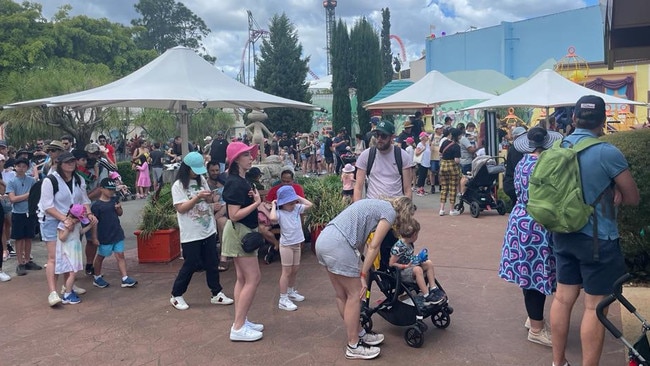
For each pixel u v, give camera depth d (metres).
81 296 6.65
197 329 5.44
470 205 10.97
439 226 10.04
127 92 7.38
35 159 10.89
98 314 5.99
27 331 5.54
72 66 30.41
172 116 27.62
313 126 36.16
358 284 4.53
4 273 7.54
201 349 4.94
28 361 4.80
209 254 6.13
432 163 14.53
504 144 15.51
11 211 8.33
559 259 3.87
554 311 3.95
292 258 5.89
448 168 11.05
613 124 19.67
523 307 5.69
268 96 8.54
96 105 8.64
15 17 33.16
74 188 6.56
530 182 3.77
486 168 10.72
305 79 34.53
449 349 4.71
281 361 4.62
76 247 6.36
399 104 16.84
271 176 8.92
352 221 4.46
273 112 33.75
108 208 6.87
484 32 27.14
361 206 4.50
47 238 6.28
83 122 18.61
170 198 8.37
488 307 5.73
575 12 23.94
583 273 3.67
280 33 33.97
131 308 6.16
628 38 5.22
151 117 27.02
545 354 4.54
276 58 33.75
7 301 6.53
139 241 8.09
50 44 33.88
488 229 9.62
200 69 8.32
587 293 3.66
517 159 6.43
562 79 12.25
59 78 21.25
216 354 4.82
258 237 4.95
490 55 27.05
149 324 5.62
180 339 5.20
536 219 3.66
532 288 4.53
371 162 5.80
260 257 8.07
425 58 30.38
